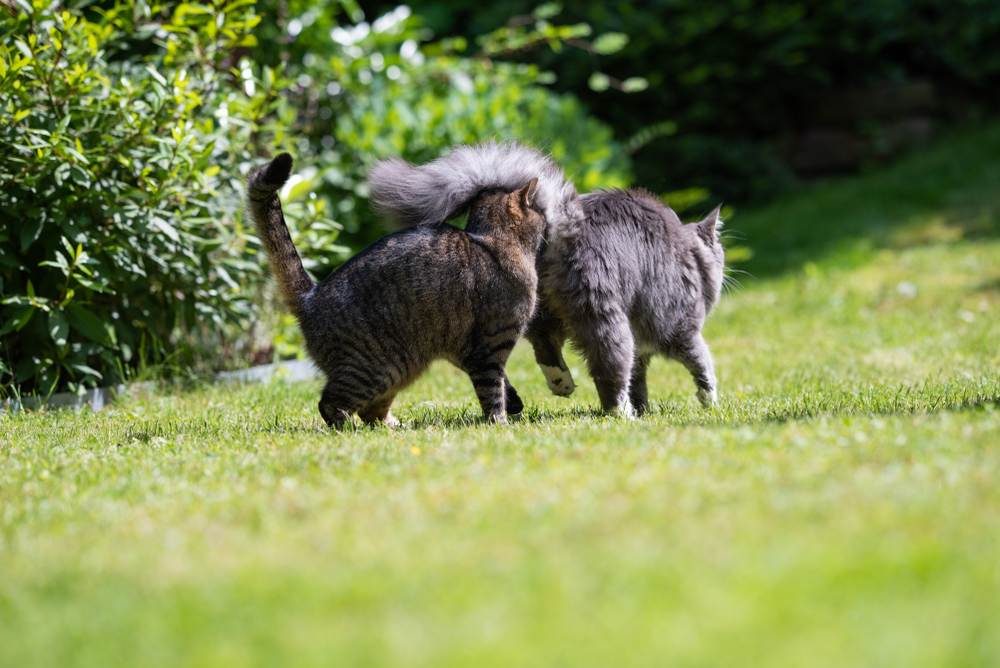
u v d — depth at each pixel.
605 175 17.42
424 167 9.13
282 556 4.97
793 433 6.92
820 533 4.86
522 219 8.95
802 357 13.03
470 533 5.15
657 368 13.05
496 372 8.91
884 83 25.08
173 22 11.66
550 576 4.53
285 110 13.34
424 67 16.39
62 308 10.31
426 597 4.41
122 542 5.36
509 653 3.87
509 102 17.22
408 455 6.91
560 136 18.11
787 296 17.59
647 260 9.62
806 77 24.89
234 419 9.38
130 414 9.77
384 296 8.52
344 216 15.31
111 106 10.46
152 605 4.49
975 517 4.97
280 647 4.02
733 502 5.38
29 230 10.09
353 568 4.78
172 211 10.96
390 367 8.63
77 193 10.29
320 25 15.47
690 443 6.77
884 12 24.42
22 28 10.30
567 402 10.52
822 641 3.86
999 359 11.94
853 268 19.00
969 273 17.89
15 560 5.14
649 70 23.78
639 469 6.11
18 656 4.11
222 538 5.30
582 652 3.87
